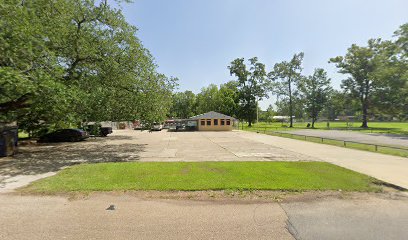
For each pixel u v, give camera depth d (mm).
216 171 7879
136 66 14344
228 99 57188
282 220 4188
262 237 3562
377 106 41719
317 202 5105
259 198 5340
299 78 55719
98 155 12188
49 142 19922
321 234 3656
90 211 4578
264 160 10320
